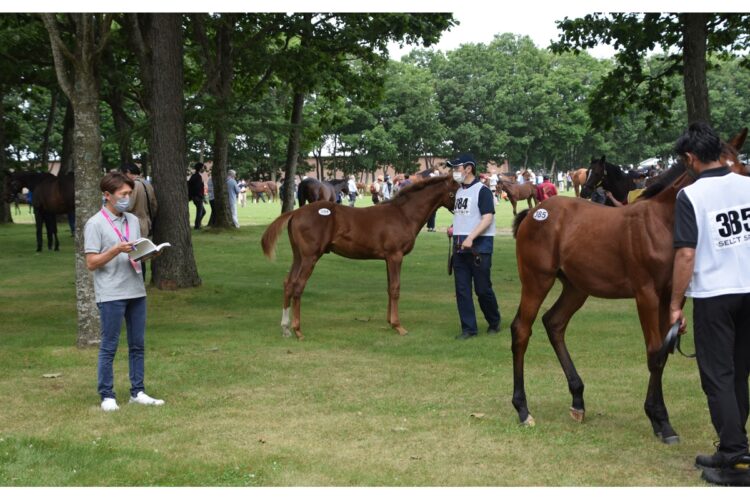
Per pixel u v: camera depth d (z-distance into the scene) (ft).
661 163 221.25
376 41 77.61
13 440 18.25
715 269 15.52
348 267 54.70
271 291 42.22
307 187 85.71
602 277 19.10
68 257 59.57
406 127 250.78
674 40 58.44
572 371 20.35
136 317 21.85
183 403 21.81
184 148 42.73
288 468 16.61
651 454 17.49
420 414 20.67
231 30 72.79
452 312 37.09
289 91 95.55
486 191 30.66
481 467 16.71
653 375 18.43
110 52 68.90
